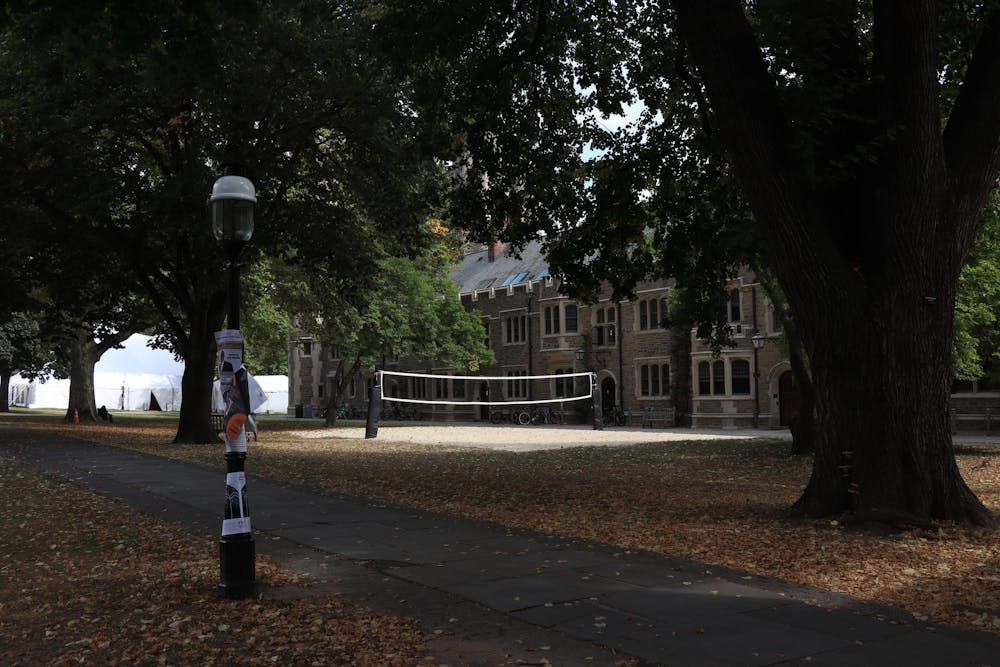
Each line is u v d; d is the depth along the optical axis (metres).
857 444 9.95
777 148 9.74
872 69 10.09
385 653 5.38
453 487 14.49
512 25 13.62
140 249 22.67
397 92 20.41
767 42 11.02
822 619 6.09
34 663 5.36
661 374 42.31
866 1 13.41
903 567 7.78
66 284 24.20
